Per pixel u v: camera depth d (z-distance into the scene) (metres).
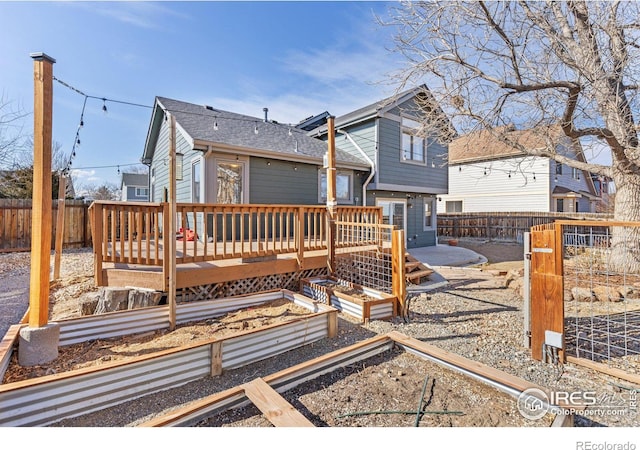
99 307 4.00
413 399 2.26
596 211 20.98
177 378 2.58
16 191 14.05
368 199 10.63
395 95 6.01
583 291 4.93
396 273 4.45
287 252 5.34
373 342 2.94
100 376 2.25
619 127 5.00
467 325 4.06
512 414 2.08
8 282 6.32
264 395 2.07
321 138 12.28
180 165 7.95
